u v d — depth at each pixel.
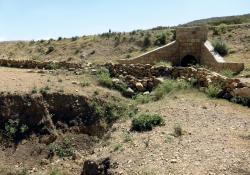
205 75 23.25
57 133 20.58
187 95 22.16
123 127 19.05
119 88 25.08
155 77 25.61
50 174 17.33
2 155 18.88
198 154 14.17
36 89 22.62
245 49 39.75
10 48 64.12
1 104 21.31
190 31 36.12
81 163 18.34
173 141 15.69
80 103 22.25
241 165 13.07
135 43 52.72
